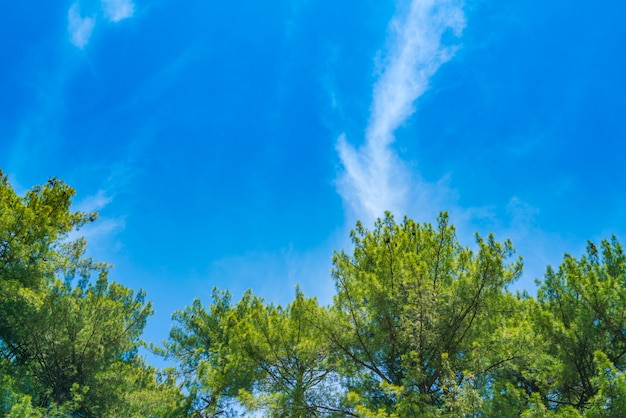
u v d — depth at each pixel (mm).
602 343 8992
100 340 14094
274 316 11102
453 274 10188
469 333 9430
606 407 6953
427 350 9523
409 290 9344
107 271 15961
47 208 15086
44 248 13539
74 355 13688
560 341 9242
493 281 9117
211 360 15430
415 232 11422
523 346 8672
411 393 8258
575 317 9602
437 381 9031
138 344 16422
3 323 13203
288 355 10594
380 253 10328
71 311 13875
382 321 9852
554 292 10180
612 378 7098
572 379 9352
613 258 10930
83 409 13734
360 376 10164
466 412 7699
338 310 10344
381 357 10141
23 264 13016
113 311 14781
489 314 9406
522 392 8453
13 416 9852
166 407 15305
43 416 11383
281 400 9508
